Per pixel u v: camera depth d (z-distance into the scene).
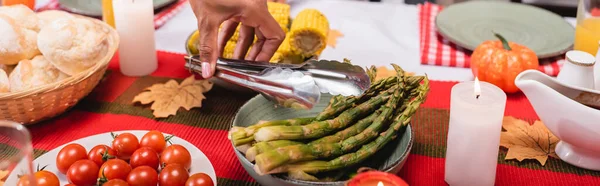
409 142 0.83
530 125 1.04
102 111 1.11
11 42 1.03
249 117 0.95
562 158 0.93
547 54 1.25
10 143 0.65
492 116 0.77
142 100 1.13
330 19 1.54
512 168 0.92
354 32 1.47
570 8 1.85
